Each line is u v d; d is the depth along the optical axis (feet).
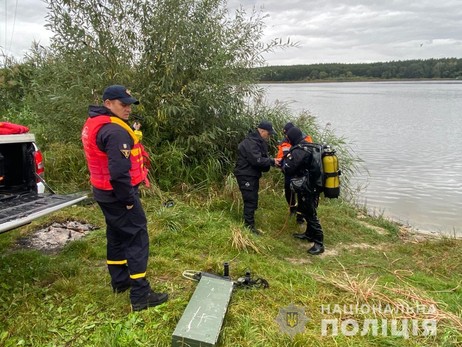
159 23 22.15
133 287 11.02
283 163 18.38
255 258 15.49
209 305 10.71
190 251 15.53
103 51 22.17
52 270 13.17
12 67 35.65
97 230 16.97
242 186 19.16
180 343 9.25
